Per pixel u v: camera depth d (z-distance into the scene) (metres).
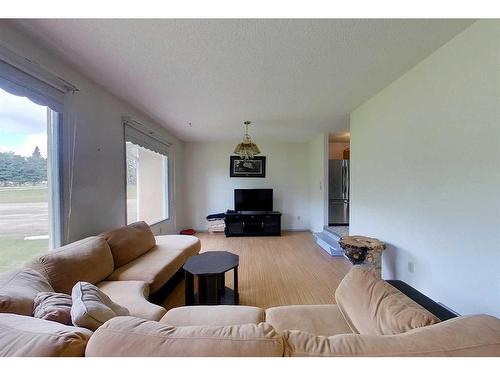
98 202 2.54
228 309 1.57
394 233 2.57
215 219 5.59
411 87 2.25
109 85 2.55
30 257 1.81
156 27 1.59
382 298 1.20
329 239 4.46
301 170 6.02
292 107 3.31
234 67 2.16
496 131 1.50
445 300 1.90
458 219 1.78
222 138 5.52
